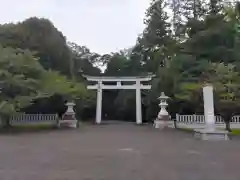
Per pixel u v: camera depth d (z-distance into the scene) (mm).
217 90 18500
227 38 25828
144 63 42562
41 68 23047
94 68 47812
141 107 35594
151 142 13625
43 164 7812
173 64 28016
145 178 6227
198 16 32094
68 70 33781
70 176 6418
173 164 7832
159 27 37281
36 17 31469
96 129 23938
